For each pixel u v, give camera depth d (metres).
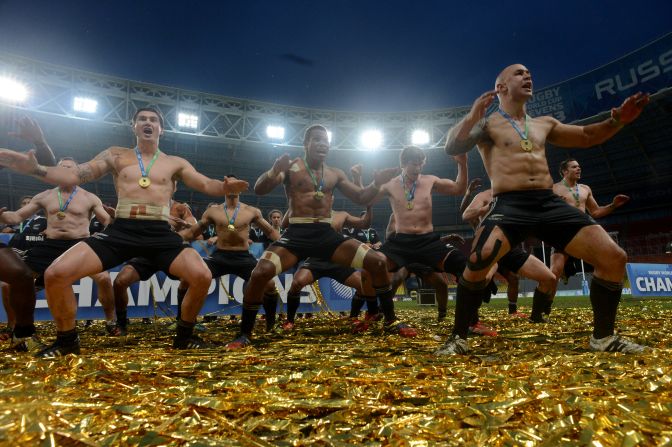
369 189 4.84
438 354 3.04
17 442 1.21
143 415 1.56
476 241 3.19
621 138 29.88
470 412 1.52
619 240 30.97
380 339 4.34
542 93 29.06
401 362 2.67
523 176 3.20
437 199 37.19
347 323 6.75
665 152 29.09
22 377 2.18
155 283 7.82
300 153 34.09
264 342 4.32
